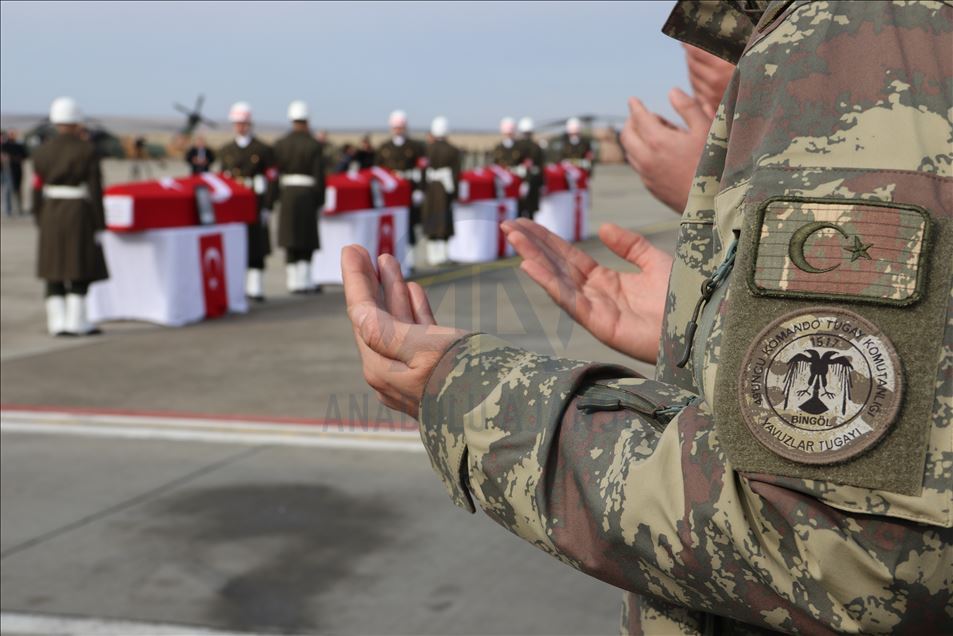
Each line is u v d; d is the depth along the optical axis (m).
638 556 0.60
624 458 0.61
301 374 6.33
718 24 0.82
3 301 9.60
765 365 0.54
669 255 1.12
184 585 3.21
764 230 0.55
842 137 0.55
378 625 2.93
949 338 0.52
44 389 5.97
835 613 0.54
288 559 3.42
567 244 1.10
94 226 7.56
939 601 0.53
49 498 4.06
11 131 19.94
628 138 1.27
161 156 51.31
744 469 0.54
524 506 0.64
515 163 13.44
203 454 4.64
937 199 0.53
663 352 0.76
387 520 3.77
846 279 0.53
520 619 2.97
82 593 3.16
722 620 0.70
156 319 8.12
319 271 10.88
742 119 0.61
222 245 8.67
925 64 0.55
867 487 0.52
